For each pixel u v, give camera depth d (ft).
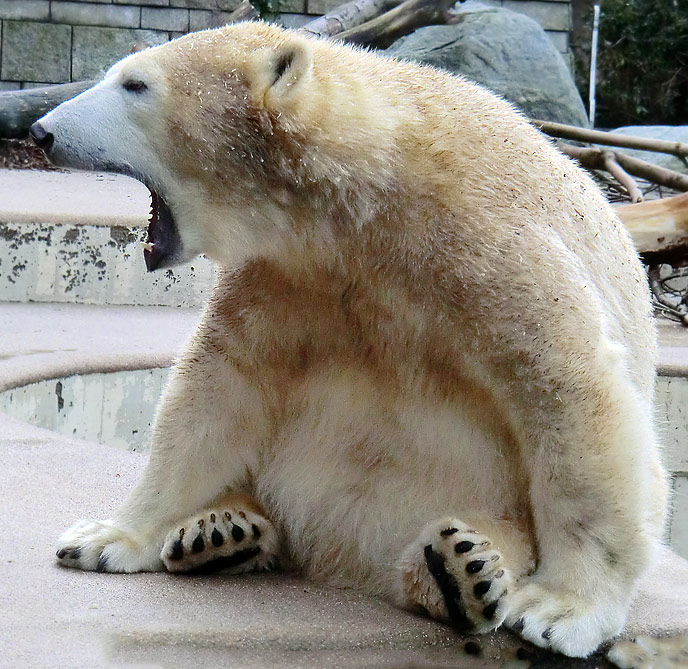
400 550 14.87
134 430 30.22
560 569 13.82
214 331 14.96
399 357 14.11
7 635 12.93
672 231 42.37
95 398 29.25
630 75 107.96
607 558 13.67
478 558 13.16
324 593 15.16
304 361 14.83
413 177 13.66
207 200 14.38
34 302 39.81
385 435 14.69
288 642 13.50
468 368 13.70
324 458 15.10
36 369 27.61
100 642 12.99
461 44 80.59
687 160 50.70
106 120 14.40
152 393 30.37
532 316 13.28
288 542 15.88
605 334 14.08
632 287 15.98
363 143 13.75
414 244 13.55
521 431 13.66
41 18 84.28
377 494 14.88
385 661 13.44
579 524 13.64
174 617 13.83
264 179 14.02
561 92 80.43
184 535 15.08
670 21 106.42
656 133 77.56
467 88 15.17
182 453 15.34
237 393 15.08
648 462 13.97
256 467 15.75
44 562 15.64
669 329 41.78
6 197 45.52
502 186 13.88
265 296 14.53
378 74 14.66
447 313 13.53
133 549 15.51
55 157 14.49
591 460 13.34
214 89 14.20
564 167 15.51
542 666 13.73
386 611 14.56
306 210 13.93
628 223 42.75
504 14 82.94
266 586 15.31
